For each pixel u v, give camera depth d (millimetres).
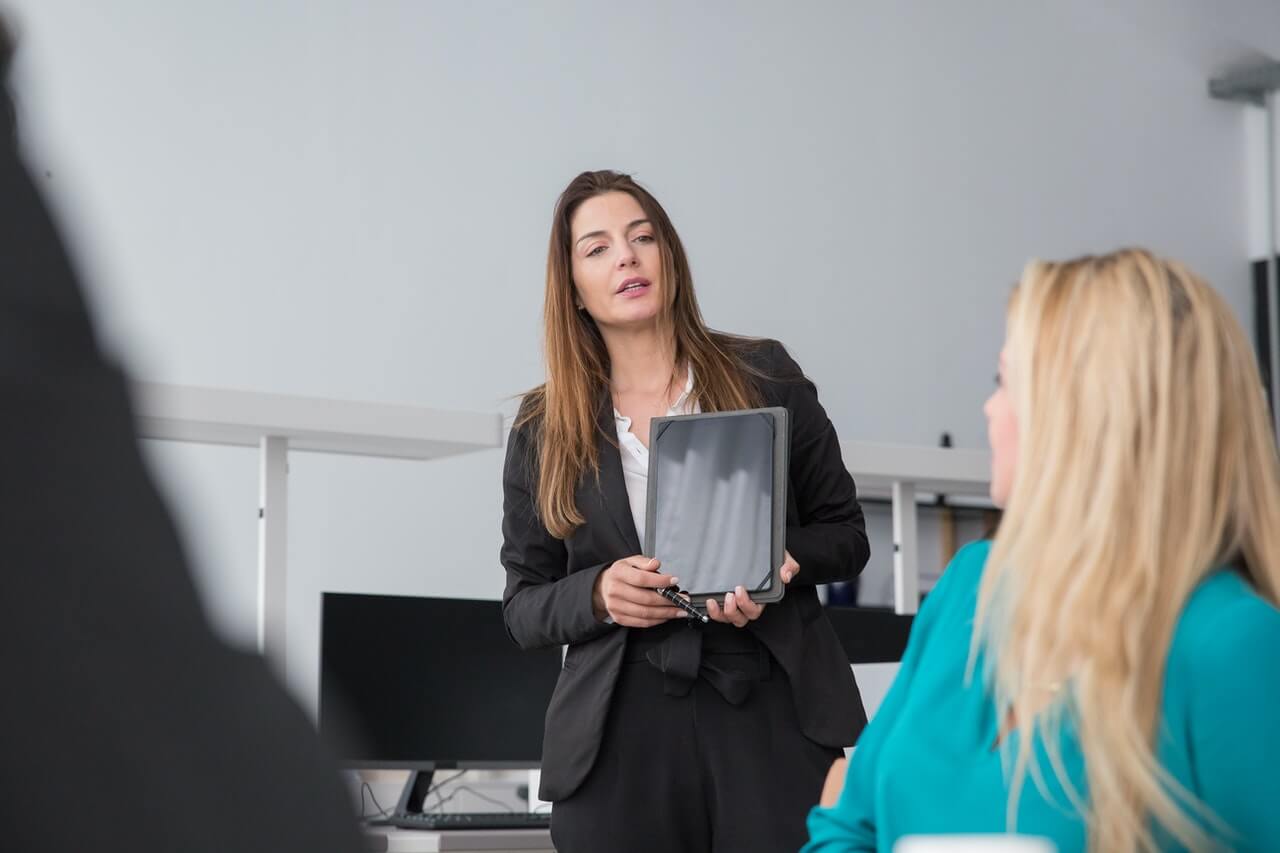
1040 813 1258
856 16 7082
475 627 3473
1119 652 1236
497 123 6055
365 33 5781
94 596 380
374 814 3438
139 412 401
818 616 2197
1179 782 1211
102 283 417
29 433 378
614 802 2082
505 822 3027
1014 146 7438
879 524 6410
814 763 2102
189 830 377
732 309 6570
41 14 5137
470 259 5902
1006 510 1348
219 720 388
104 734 375
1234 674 1192
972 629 1425
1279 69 7887
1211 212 8023
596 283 2270
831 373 6773
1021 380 1334
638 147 6426
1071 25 7695
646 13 6512
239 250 5406
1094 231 7621
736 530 2139
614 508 2211
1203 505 1256
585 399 2268
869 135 7027
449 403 5785
